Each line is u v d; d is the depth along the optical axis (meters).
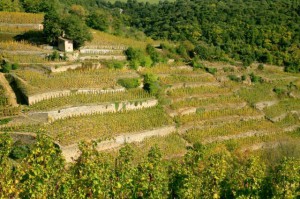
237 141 85.62
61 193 36.59
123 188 38.69
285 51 124.50
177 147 77.31
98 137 70.62
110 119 77.25
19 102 75.00
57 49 91.62
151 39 127.06
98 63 90.19
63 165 40.22
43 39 95.50
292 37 128.12
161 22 144.12
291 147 84.88
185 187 43.38
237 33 128.12
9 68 80.69
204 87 97.94
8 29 100.06
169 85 93.44
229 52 121.19
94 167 38.09
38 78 80.12
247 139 87.19
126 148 46.38
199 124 87.62
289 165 45.44
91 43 98.75
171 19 145.25
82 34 90.94
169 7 163.25
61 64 85.50
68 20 90.31
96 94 81.69
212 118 90.44
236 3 161.75
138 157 68.81
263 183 46.00
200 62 109.62
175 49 112.62
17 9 114.38
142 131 77.62
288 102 105.31
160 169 45.12
